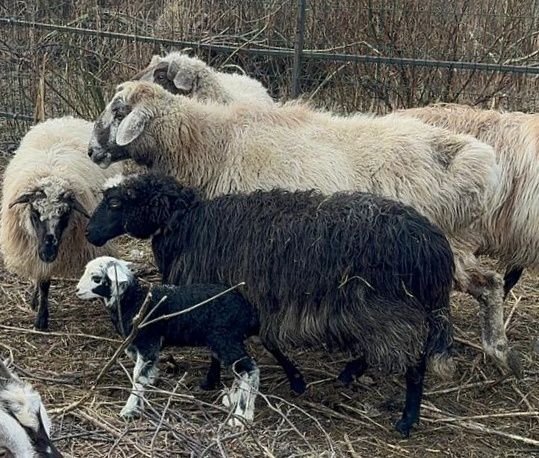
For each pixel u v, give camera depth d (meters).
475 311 3.29
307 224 2.37
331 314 2.33
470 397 2.69
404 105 4.86
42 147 3.05
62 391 2.51
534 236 2.88
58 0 5.40
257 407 2.50
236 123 2.83
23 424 1.54
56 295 3.22
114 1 5.33
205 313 2.37
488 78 4.84
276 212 2.43
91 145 2.89
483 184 2.73
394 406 2.57
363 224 2.33
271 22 5.11
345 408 2.54
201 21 5.12
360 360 2.58
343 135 2.82
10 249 2.95
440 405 2.63
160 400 2.48
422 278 2.32
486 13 4.87
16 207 2.88
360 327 2.32
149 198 2.54
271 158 2.75
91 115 5.02
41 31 5.17
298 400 2.56
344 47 4.80
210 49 4.90
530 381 2.80
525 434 2.50
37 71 4.96
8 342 2.84
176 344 2.44
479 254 3.04
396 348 2.32
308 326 2.37
